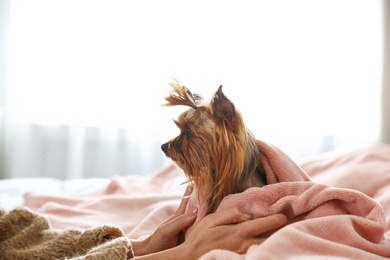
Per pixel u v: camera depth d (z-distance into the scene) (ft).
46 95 11.13
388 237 3.68
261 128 10.78
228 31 10.76
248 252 2.94
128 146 11.18
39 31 11.03
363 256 2.74
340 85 10.79
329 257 2.68
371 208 3.14
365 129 10.75
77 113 11.02
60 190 7.34
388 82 10.64
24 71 11.05
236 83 10.74
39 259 3.48
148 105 11.03
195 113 3.39
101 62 11.04
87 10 10.99
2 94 11.14
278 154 3.54
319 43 10.78
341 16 10.75
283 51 10.75
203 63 10.80
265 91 10.76
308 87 10.78
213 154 3.31
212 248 3.19
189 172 3.43
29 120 11.16
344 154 6.57
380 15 10.58
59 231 3.80
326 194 3.18
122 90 11.07
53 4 11.00
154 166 11.17
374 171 5.75
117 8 10.98
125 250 3.14
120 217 5.53
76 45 11.02
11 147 11.19
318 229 3.01
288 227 2.97
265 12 10.75
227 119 3.27
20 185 7.45
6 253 3.56
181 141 3.42
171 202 5.36
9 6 10.98
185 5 10.85
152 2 10.93
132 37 10.98
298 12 10.75
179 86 3.49
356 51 10.73
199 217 3.51
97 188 7.20
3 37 11.02
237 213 3.23
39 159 11.34
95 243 3.47
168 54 10.88
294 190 3.31
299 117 10.80
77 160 11.00
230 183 3.40
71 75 11.04
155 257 3.25
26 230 3.72
